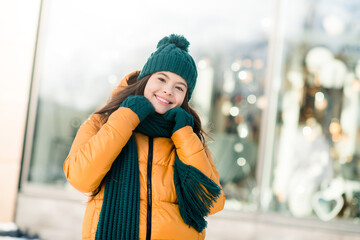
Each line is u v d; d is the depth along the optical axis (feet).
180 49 5.86
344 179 13.69
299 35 13.80
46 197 13.07
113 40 13.99
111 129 5.03
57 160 13.85
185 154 5.27
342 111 13.71
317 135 13.78
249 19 13.91
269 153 13.84
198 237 5.36
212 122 13.96
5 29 12.88
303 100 13.82
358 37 13.64
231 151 13.91
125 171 5.20
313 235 12.83
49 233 12.78
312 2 13.74
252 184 13.78
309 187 13.73
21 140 13.03
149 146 5.46
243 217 13.25
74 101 14.03
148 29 13.98
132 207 5.06
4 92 12.91
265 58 13.87
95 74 14.03
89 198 5.39
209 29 13.98
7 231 12.31
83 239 5.19
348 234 12.89
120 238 4.99
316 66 13.76
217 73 13.98
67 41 13.98
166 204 5.17
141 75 5.90
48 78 13.97
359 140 13.67
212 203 5.29
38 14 13.20
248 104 13.93
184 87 5.76
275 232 12.82
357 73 13.69
